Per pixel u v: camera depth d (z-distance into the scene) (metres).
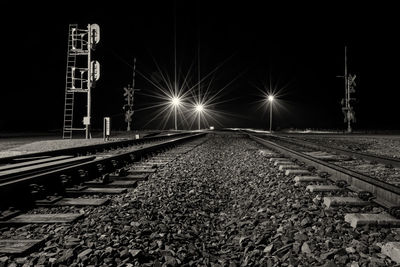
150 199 6.86
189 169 11.05
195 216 6.05
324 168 9.40
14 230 4.85
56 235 4.59
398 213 4.86
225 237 5.12
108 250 3.96
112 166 10.36
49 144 19.80
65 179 7.43
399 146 21.05
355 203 5.80
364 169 10.55
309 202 6.27
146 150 14.48
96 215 5.58
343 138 31.28
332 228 4.70
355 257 3.74
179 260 3.98
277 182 8.30
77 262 3.71
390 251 3.70
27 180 6.38
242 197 7.39
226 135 39.31
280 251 4.11
